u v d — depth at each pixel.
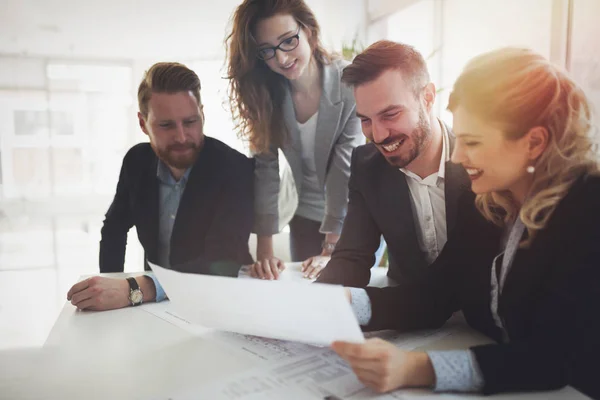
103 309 0.73
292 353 0.56
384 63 0.78
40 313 1.01
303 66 0.96
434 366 0.46
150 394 0.46
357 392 0.46
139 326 0.66
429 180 0.81
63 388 0.47
